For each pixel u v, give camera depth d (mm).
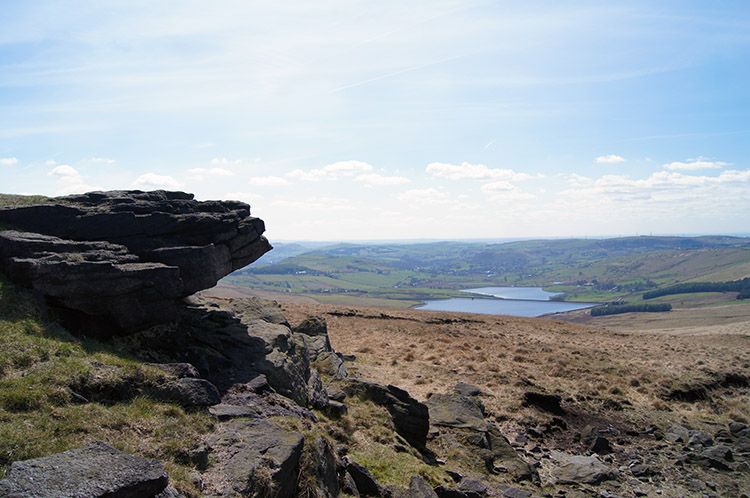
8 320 13266
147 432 10344
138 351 16203
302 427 13578
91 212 19156
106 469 7242
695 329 77875
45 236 17062
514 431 24969
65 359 12289
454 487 15773
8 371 11094
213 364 17094
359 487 13641
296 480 11188
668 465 22625
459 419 22359
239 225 22891
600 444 24266
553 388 32625
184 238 20688
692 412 30797
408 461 16375
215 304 24578
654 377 37125
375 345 42969
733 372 39438
